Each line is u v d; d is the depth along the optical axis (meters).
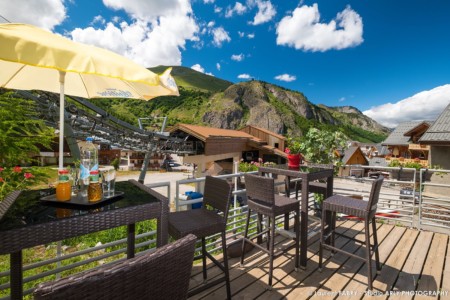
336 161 5.16
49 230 1.24
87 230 1.36
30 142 5.08
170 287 0.93
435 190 10.59
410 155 28.58
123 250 2.50
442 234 3.91
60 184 1.59
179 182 2.70
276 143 30.58
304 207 2.74
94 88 2.78
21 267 1.39
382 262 2.99
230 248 3.09
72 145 9.06
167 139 18.44
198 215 2.35
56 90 2.65
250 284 2.51
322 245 2.75
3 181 4.25
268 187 2.53
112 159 40.91
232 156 24.03
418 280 2.62
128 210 1.53
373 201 2.46
